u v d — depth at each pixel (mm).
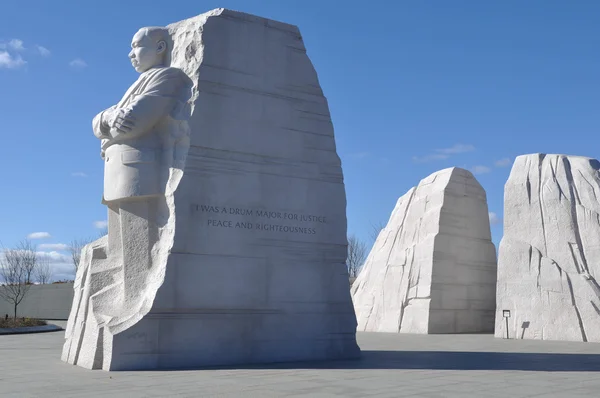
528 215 19016
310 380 8625
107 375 9367
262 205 11641
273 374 9383
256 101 11883
